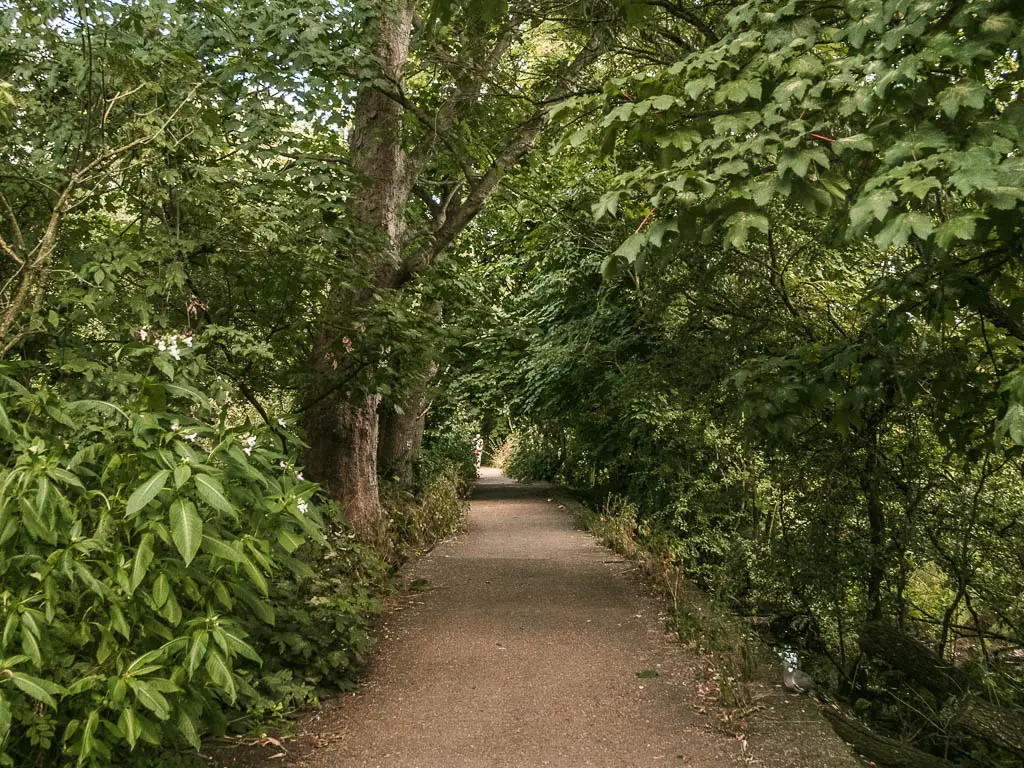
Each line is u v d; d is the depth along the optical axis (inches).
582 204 407.8
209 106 252.5
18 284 180.9
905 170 130.0
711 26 264.2
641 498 629.0
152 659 116.9
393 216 396.5
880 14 147.3
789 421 221.5
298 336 285.9
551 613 302.8
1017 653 293.7
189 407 190.1
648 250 162.9
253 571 124.8
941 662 258.7
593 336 541.3
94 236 232.4
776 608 329.4
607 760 167.5
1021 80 157.0
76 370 173.5
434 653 248.8
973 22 141.0
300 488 147.5
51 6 217.5
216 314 261.3
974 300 198.5
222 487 127.5
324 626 219.8
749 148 153.9
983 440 230.7
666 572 342.6
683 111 186.4
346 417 381.1
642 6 253.8
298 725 186.9
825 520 290.7
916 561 300.7
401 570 393.7
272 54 296.5
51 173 202.5
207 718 164.4
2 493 110.8
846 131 178.1
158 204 214.5
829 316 304.5
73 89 218.1
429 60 393.7
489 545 505.0
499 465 1916.8
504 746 175.5
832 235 185.2
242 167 245.4
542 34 436.8
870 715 287.1
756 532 350.6
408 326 286.8
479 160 428.1
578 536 557.3
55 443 131.0
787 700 202.1
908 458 284.4
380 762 166.4
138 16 241.4
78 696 119.8
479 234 675.4
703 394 334.3
